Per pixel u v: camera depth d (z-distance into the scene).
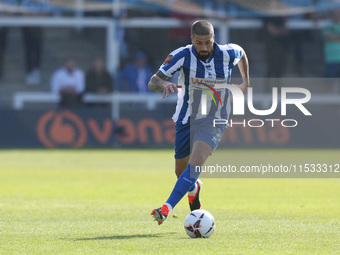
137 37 80.25
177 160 23.75
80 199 33.03
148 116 70.62
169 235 21.02
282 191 36.59
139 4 78.62
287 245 18.89
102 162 54.84
